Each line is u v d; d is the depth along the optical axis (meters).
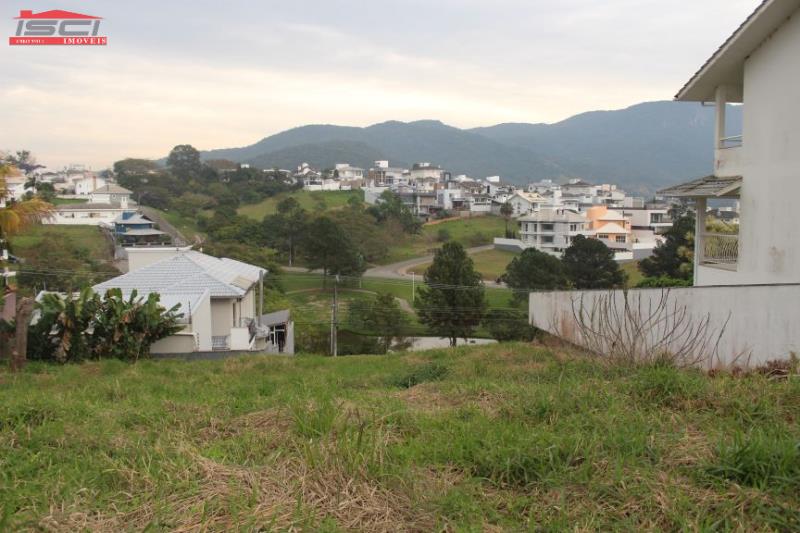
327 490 3.96
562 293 12.35
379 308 34.56
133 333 17.61
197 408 6.89
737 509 3.66
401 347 34.44
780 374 7.58
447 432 5.25
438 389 8.12
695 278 13.80
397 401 7.02
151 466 4.43
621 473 4.07
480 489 4.07
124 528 3.57
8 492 4.07
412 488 4.02
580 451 4.46
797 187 10.70
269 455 4.67
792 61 10.82
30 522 3.56
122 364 15.20
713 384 6.45
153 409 6.85
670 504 3.69
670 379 6.37
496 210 96.69
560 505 3.76
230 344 20.89
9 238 18.50
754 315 8.48
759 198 11.73
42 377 13.39
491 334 32.28
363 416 5.72
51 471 4.53
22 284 32.44
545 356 11.42
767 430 4.91
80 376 13.72
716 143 13.50
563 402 5.95
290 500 3.83
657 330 9.60
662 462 4.34
